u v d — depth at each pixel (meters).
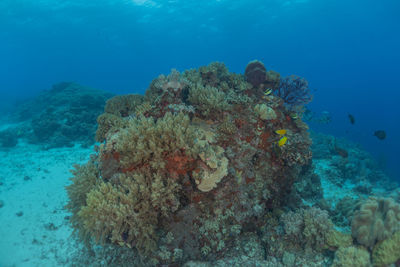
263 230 5.68
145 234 4.39
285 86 7.73
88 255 6.23
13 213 8.61
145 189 4.47
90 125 18.12
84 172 5.36
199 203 4.95
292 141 6.39
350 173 11.38
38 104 25.36
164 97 6.20
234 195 5.34
